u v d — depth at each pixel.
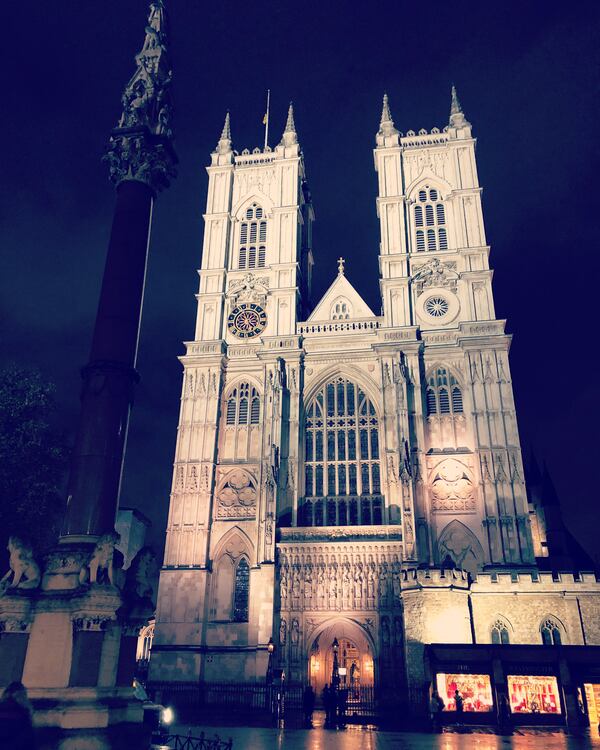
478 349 63.59
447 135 75.38
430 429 62.72
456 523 58.91
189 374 68.62
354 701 54.25
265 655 54.38
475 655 38.16
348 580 56.75
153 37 32.75
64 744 19.42
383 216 72.12
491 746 27.08
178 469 64.69
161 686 55.25
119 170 30.20
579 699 36.41
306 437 65.75
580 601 45.41
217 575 61.44
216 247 74.94
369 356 66.69
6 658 21.86
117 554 24.78
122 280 27.89
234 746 26.83
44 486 44.97
